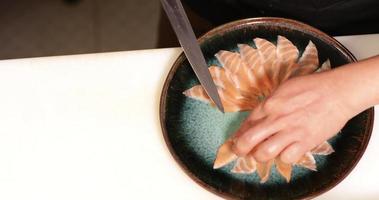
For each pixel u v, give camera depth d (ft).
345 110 3.21
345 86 3.21
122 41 6.52
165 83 3.42
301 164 3.27
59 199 3.36
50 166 3.41
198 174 3.27
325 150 3.29
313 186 3.23
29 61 3.60
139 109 3.50
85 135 3.45
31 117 3.50
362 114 3.33
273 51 3.49
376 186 3.31
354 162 3.25
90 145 3.44
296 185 3.24
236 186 3.24
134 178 3.38
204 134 3.36
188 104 3.41
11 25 6.59
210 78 3.36
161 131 3.43
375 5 3.84
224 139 3.35
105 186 3.37
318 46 3.49
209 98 3.42
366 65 3.22
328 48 3.48
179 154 3.32
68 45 6.50
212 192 3.22
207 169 3.28
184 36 3.34
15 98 3.53
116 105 3.51
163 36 4.58
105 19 6.63
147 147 3.43
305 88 3.23
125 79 3.56
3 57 6.41
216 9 4.19
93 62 3.59
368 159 3.35
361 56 3.57
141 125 3.47
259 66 3.47
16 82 3.56
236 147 3.23
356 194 3.31
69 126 3.48
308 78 3.25
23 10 6.66
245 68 3.47
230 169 3.28
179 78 3.45
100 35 6.56
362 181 3.32
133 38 6.54
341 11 3.85
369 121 3.31
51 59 3.60
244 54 3.50
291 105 3.21
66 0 6.71
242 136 3.20
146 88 3.54
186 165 3.29
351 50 3.58
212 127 3.37
